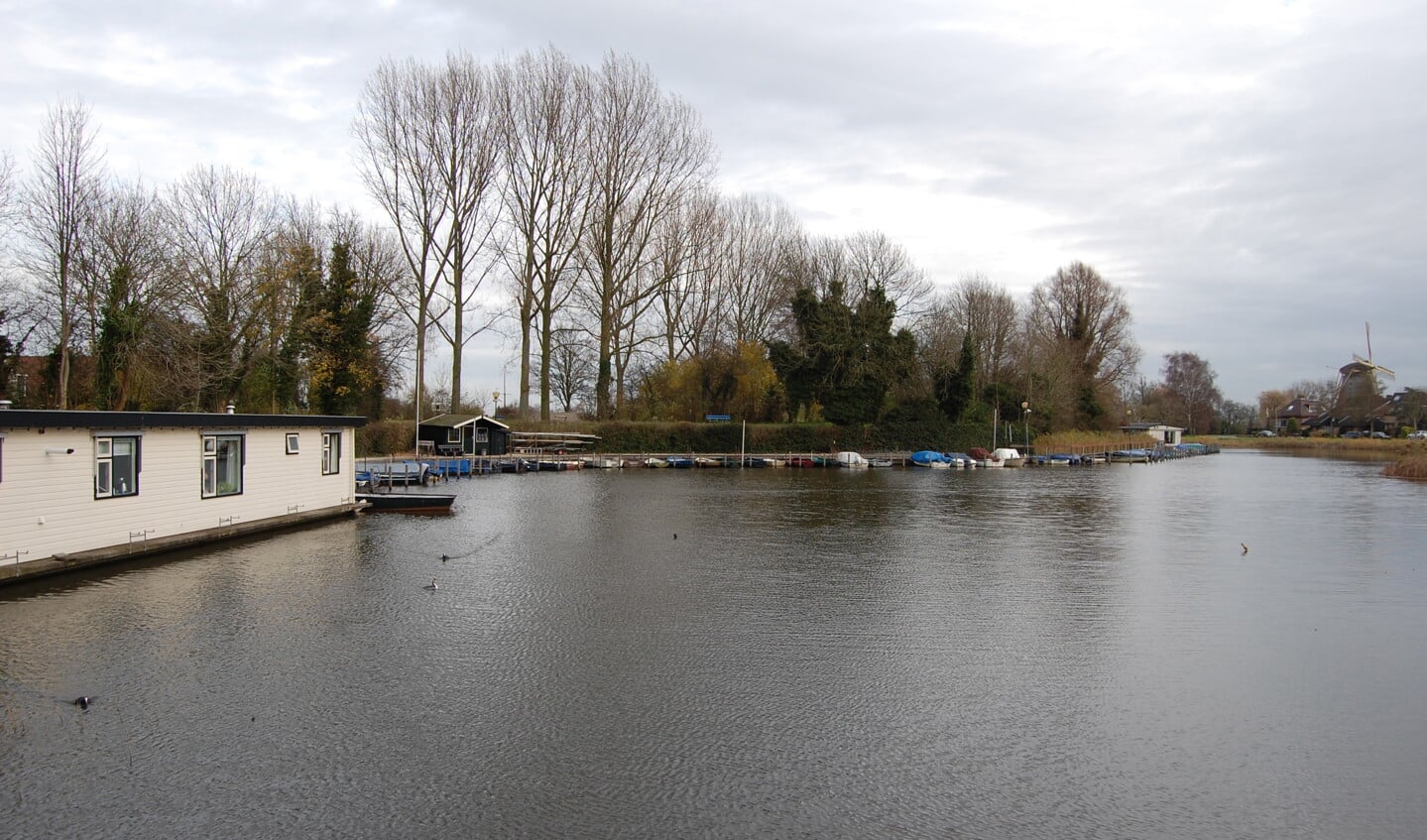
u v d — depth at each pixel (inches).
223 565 803.4
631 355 3021.7
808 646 566.6
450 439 2230.6
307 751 383.9
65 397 1480.1
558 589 733.3
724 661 527.2
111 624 589.3
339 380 2107.5
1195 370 5787.4
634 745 395.9
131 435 800.9
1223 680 505.4
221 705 439.5
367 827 317.1
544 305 2460.6
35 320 1518.2
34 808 328.8
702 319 3009.4
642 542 1013.2
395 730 409.1
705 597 711.7
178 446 865.5
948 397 3097.9
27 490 690.2
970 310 3388.3
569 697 458.0
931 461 2812.5
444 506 1291.8
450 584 745.0
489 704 446.0
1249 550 1006.4
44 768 364.5
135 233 1572.3
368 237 2448.3
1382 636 609.9
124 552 789.2
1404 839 320.8
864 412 2965.1
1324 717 446.6
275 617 618.2
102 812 326.3
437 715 429.4
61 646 537.6
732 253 3038.9
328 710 434.0
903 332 2970.0
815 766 376.8
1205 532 1186.0
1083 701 465.7
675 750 390.6
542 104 2308.1
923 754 391.5
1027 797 350.0
